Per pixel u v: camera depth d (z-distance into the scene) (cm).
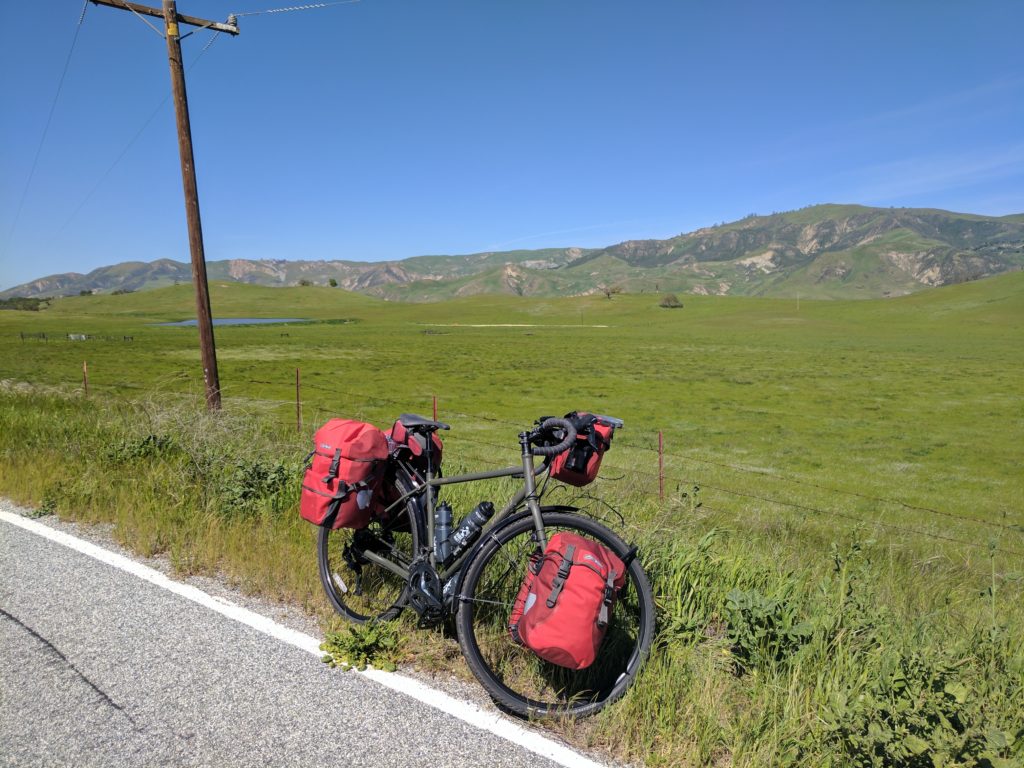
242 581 416
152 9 1123
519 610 285
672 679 294
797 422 3231
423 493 342
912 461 2370
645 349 8400
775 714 270
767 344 9194
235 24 1158
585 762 254
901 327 12238
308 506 332
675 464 2089
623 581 285
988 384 4809
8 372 4162
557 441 309
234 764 248
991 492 1914
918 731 230
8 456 718
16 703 286
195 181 1176
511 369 5834
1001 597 612
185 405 903
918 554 1013
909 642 347
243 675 309
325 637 348
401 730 270
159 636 346
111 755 253
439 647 337
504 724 277
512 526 296
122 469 660
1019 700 287
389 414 2894
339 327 14388
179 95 1148
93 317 18800
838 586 392
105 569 436
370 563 407
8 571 431
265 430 948
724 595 364
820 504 1628
